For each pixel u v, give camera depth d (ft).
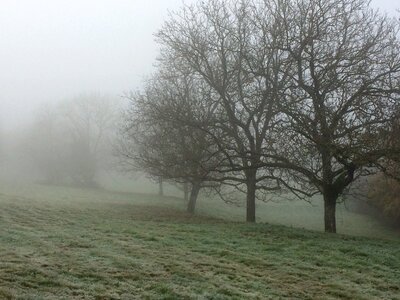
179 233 53.11
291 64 65.16
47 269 29.86
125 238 46.91
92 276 29.48
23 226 52.26
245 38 72.64
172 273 32.32
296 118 60.70
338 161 61.05
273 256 41.52
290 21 65.72
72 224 57.47
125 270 31.86
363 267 39.01
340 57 61.82
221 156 78.23
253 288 30.53
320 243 49.78
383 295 31.30
